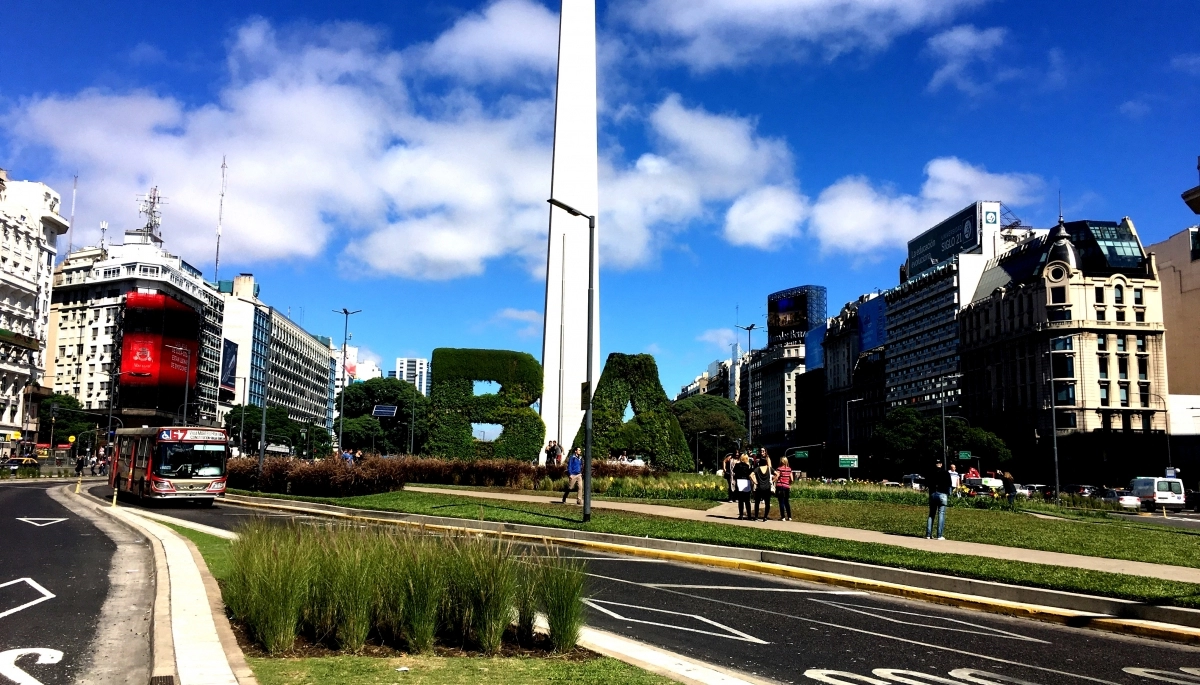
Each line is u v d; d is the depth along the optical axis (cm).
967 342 11906
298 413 18888
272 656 809
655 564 1759
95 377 12900
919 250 14125
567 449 5094
